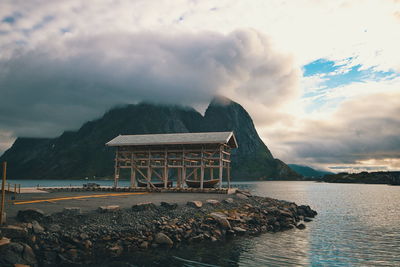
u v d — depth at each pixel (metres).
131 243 23.17
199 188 53.44
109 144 58.62
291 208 46.50
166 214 29.58
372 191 144.50
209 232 28.22
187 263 20.88
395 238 31.11
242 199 45.59
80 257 20.27
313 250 25.69
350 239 30.39
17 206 28.70
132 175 59.50
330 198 92.62
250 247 25.70
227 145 61.31
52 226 22.30
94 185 71.62
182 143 54.97
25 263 18.05
